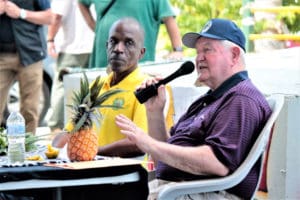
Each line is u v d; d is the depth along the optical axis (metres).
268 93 6.84
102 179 4.81
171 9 8.59
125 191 4.96
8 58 8.80
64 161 5.05
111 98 5.95
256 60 7.99
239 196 5.11
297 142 6.48
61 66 9.95
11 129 5.10
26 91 8.95
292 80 7.12
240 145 4.99
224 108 5.09
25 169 4.67
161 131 5.61
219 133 5.02
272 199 6.61
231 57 5.25
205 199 5.04
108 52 6.12
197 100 5.48
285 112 6.46
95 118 5.13
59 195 4.86
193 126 5.24
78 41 9.85
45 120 11.66
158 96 5.57
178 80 6.91
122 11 8.45
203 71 5.29
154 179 5.45
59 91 9.86
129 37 6.06
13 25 8.73
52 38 9.93
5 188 4.59
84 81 5.19
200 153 4.96
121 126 4.99
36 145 5.90
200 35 5.28
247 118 5.02
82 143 5.07
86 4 9.40
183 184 4.97
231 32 5.26
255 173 5.12
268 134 5.02
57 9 9.80
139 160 5.43
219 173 4.98
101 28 8.52
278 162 6.54
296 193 6.51
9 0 8.66
